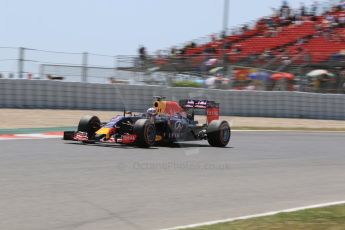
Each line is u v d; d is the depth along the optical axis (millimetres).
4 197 20750
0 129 48844
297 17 122375
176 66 87062
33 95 68875
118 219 18422
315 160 38219
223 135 43781
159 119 40688
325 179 29750
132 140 38344
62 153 34344
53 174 26422
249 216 19250
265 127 66625
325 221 18594
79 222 17719
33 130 49688
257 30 121688
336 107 82375
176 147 41625
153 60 83000
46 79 70312
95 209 19656
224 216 19594
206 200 22359
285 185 27109
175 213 19734
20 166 28328
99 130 39469
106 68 75188
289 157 39156
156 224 17984
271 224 17953
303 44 108688
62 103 70750
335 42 105500
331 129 69188
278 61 92312
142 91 75562
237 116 79312
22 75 69250
